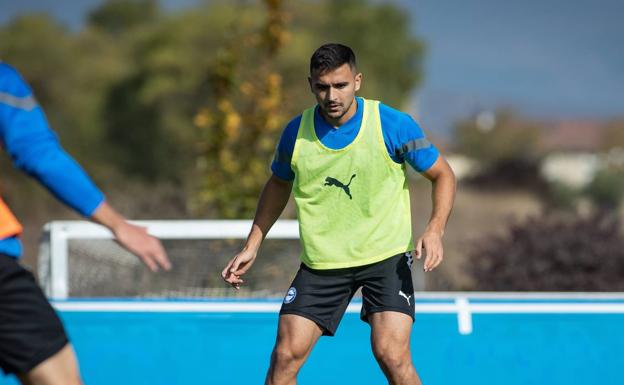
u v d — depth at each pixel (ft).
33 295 39.68
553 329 64.95
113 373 65.67
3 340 39.17
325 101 51.47
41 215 211.82
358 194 53.06
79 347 65.87
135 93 446.19
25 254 136.26
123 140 447.01
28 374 39.52
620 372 64.54
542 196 419.13
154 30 461.37
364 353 65.10
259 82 116.67
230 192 108.17
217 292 81.00
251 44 117.80
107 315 66.18
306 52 367.04
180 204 117.08
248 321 65.98
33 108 38.78
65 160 38.11
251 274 81.30
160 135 435.53
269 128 112.37
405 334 52.65
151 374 65.62
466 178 456.45
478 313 65.31
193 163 150.61
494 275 102.78
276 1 117.80
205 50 443.32
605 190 460.55
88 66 459.73
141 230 38.75
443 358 64.69
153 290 80.89
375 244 53.21
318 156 53.21
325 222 53.62
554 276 100.83
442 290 103.71
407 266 53.98
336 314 54.65
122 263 80.64
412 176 336.49
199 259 81.20
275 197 56.24
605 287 99.55
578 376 64.59
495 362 64.69
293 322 53.67
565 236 103.19
